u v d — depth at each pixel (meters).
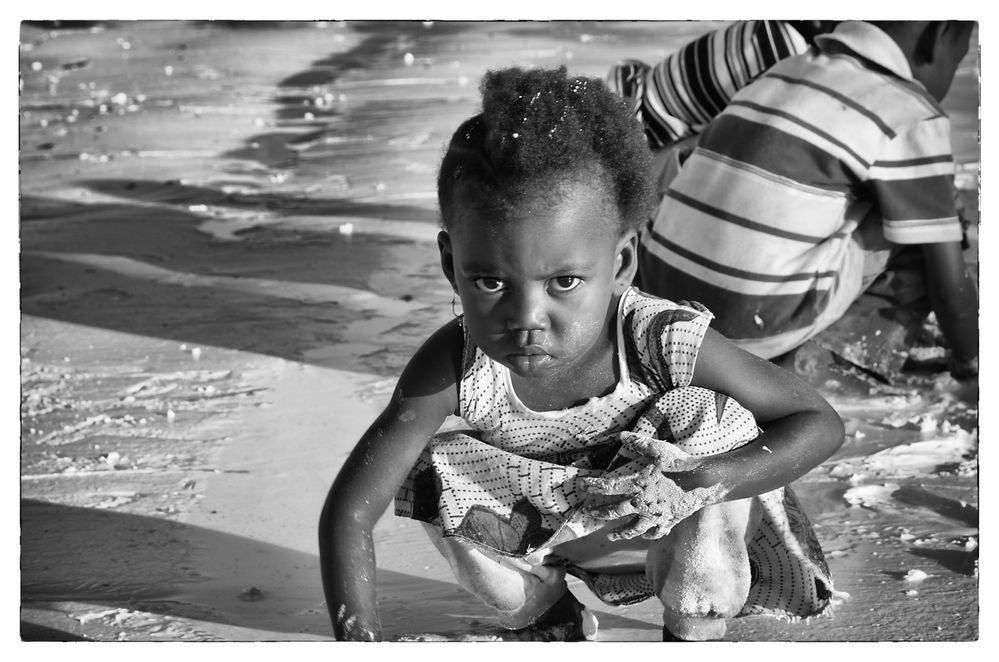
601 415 2.77
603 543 2.90
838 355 4.91
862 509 3.79
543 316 2.46
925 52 4.71
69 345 5.54
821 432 2.73
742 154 4.61
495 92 2.46
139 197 8.33
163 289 6.31
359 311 5.88
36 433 4.56
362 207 7.83
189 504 3.96
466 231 2.44
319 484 4.10
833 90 4.61
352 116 10.62
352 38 14.16
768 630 3.14
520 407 2.75
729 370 2.72
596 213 2.43
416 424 2.78
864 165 4.53
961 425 4.40
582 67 11.29
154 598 3.39
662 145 5.72
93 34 14.77
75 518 3.87
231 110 11.05
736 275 4.57
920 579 3.36
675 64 5.61
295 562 3.62
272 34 14.42
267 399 4.84
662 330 2.70
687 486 2.61
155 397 4.90
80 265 6.79
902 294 4.73
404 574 3.52
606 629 3.21
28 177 8.98
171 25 15.14
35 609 3.33
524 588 2.95
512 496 2.79
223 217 7.74
